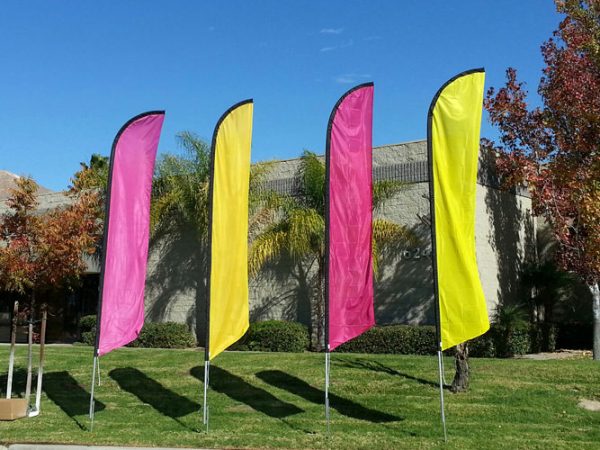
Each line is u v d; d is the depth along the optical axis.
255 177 20.81
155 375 14.84
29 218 12.91
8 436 10.09
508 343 17.56
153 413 11.74
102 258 10.30
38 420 11.30
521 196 21.31
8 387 11.92
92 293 25.98
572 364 13.72
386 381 13.00
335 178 9.71
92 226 13.74
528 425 10.14
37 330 26.22
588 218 16.86
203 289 21.97
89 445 9.44
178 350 18.73
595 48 17.91
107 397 13.27
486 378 12.82
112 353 17.92
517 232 20.83
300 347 18.81
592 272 17.16
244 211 10.31
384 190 18.81
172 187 21.45
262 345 18.98
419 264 18.36
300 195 20.30
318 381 13.39
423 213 18.48
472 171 9.41
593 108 17.08
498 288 19.34
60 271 13.00
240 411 11.66
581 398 11.50
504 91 18.95
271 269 20.95
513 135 18.88
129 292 10.48
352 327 9.66
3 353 18.89
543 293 21.19
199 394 13.09
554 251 20.78
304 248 18.81
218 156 10.21
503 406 11.16
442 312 9.18
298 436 9.70
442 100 9.52
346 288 9.63
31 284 12.83
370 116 10.15
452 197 9.31
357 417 10.96
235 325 10.10
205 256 22.03
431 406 11.34
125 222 10.55
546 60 18.56
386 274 18.91
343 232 9.68
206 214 20.86
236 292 10.14
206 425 10.08
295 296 20.33
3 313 27.98
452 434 9.68
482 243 18.86
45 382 14.87
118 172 10.56
